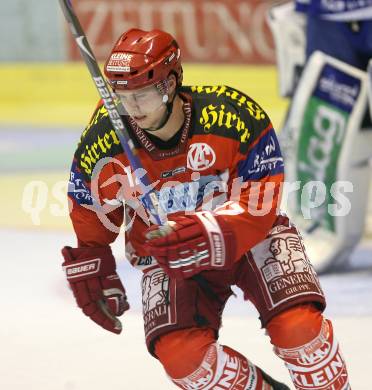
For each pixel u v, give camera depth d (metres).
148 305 8.00
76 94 40.41
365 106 15.41
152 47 7.51
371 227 19.14
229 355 7.69
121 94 7.57
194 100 7.88
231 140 7.77
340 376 7.84
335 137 15.56
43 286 15.13
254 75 40.06
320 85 15.70
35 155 29.08
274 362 11.34
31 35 40.66
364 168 15.70
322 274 15.88
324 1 15.38
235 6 39.91
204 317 7.84
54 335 12.56
